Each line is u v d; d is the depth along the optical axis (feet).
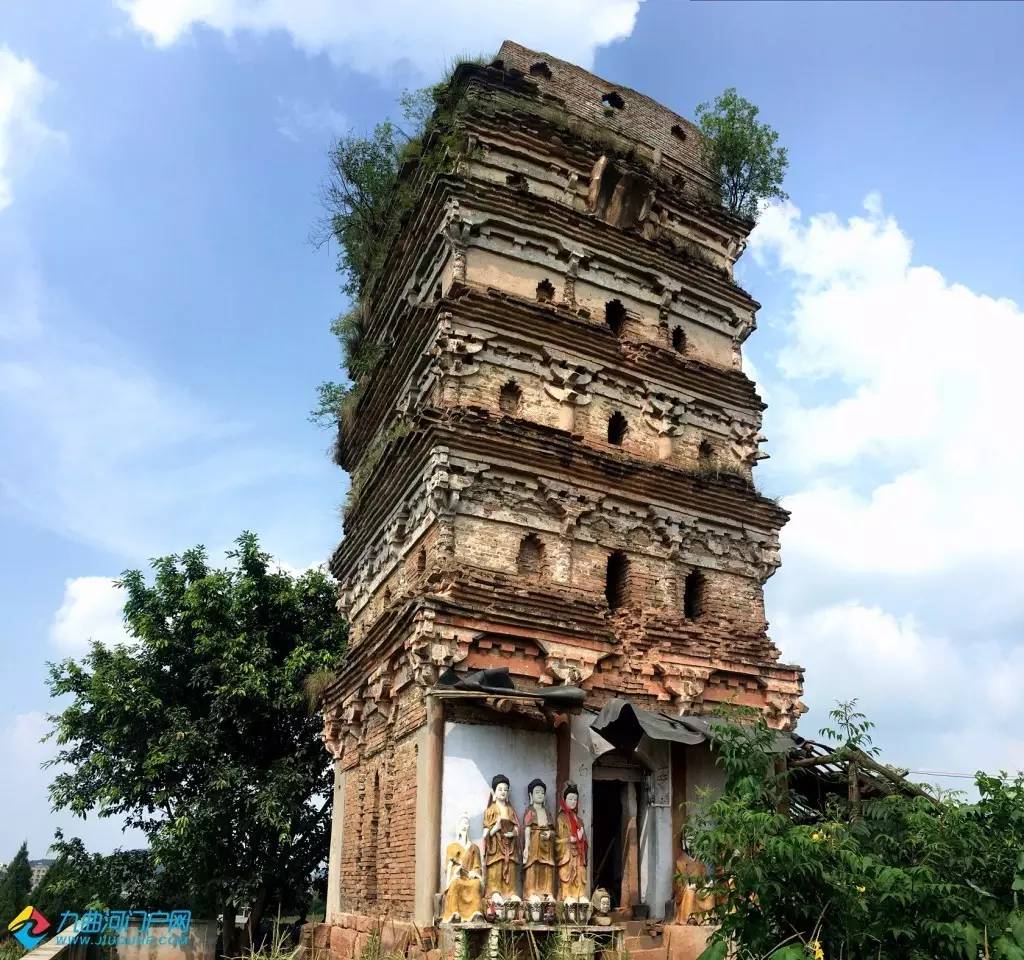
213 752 114.93
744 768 51.24
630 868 73.20
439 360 81.35
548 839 65.62
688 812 74.18
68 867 116.78
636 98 107.24
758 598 89.45
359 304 113.50
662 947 66.95
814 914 41.50
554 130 94.79
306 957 86.89
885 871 41.24
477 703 67.92
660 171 104.42
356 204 113.91
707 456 94.17
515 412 83.92
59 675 120.47
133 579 123.65
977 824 47.55
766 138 110.73
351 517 101.81
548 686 71.92
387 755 78.07
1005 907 43.60
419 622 68.18
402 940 64.23
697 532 87.71
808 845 41.24
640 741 75.20
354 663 86.84
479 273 86.22
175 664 121.60
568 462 80.89
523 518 78.54
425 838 64.08
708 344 99.30
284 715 120.98
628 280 94.38
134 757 115.96
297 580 131.85
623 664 76.84
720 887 44.47
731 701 79.36
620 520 84.02
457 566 74.18
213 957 111.34
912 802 51.31
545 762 69.31
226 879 112.47
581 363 87.25
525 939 60.70
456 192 85.97
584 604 75.87
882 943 41.09
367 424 103.24
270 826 114.32
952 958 40.47
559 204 90.17
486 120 92.17
